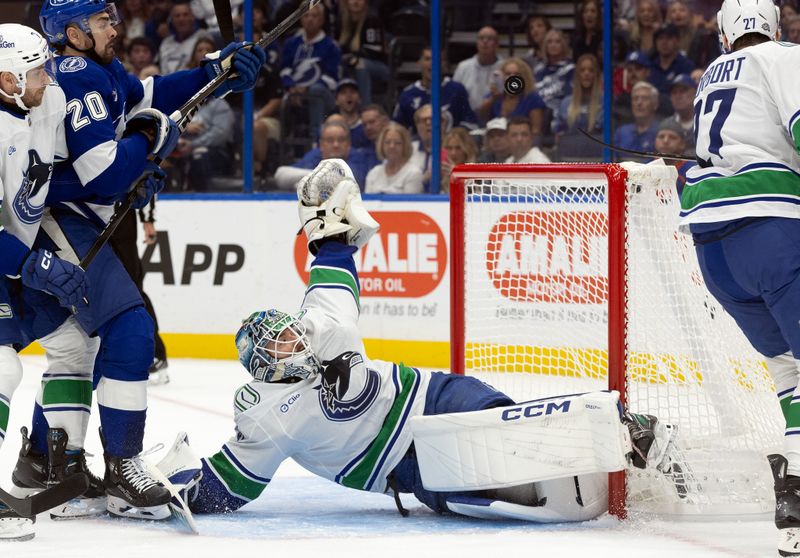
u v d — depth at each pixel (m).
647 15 18.58
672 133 18.69
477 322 11.49
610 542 7.64
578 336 11.09
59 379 8.66
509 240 10.72
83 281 8.04
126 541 7.80
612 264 8.59
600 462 7.91
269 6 20.55
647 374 9.09
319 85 20.27
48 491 7.89
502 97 19.33
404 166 19.95
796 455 7.28
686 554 7.31
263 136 20.59
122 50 21.61
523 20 19.16
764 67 7.82
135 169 8.42
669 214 9.14
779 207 7.67
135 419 8.39
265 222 20.06
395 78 19.94
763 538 7.78
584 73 18.98
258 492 8.57
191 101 9.11
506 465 8.04
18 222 8.08
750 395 9.40
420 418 8.18
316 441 8.34
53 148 8.10
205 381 17.25
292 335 7.95
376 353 19.17
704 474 8.70
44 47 7.84
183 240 20.55
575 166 8.85
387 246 19.08
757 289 7.84
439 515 8.64
